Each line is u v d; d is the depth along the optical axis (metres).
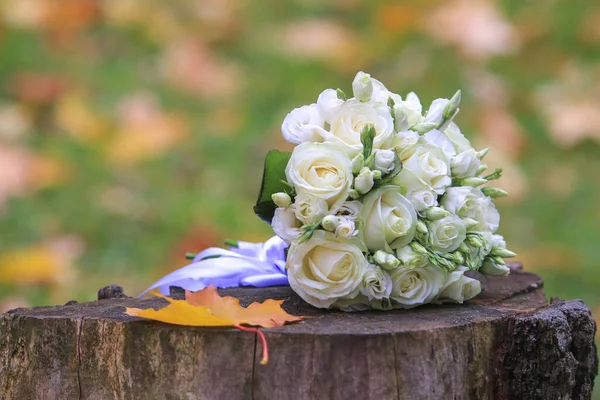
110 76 6.99
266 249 2.71
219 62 7.35
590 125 6.46
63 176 5.70
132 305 2.43
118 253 5.02
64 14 7.63
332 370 2.07
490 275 2.59
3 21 7.49
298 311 2.30
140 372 2.17
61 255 4.88
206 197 5.55
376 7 8.30
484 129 6.29
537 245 5.27
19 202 5.41
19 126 6.13
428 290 2.31
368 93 2.34
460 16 7.55
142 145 6.00
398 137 2.34
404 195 2.29
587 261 5.08
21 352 2.32
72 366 2.25
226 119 6.46
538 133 6.64
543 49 7.71
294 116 2.36
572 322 2.32
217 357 2.11
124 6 7.88
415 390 2.10
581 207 5.70
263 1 8.49
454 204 2.33
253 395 2.09
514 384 2.22
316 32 7.65
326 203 2.23
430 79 6.98
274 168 2.38
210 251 2.74
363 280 2.25
